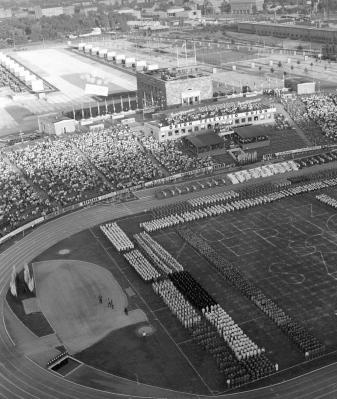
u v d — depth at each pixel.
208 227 150.88
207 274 127.56
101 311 115.50
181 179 187.12
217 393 91.31
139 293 121.19
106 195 174.38
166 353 101.56
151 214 161.25
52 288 125.56
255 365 96.06
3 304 120.19
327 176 179.38
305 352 98.19
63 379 96.50
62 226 157.25
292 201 163.50
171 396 91.25
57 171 187.50
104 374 97.31
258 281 123.00
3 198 170.62
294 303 114.12
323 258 130.62
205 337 105.00
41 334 109.19
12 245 147.50
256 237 143.38
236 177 182.12
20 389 94.75
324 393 90.25
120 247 140.62
